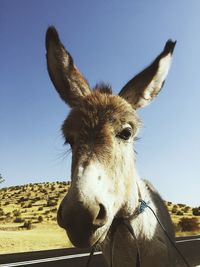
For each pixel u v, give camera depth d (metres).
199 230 7.23
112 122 0.65
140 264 0.75
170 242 0.85
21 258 2.60
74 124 0.65
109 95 0.70
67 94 0.75
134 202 0.72
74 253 2.90
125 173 0.67
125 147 0.66
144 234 0.74
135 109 0.76
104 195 0.59
